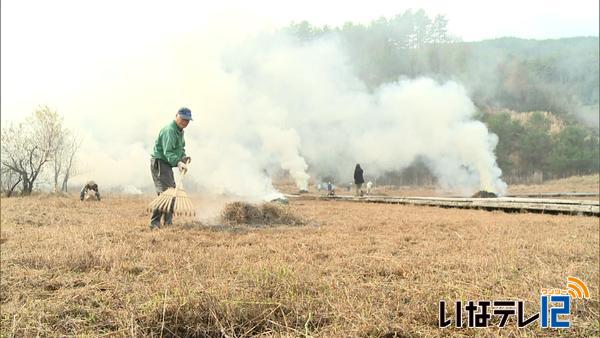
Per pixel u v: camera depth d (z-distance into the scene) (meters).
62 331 2.78
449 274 4.23
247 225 8.03
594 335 2.81
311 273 3.96
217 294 3.11
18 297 3.37
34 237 5.82
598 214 11.25
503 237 6.72
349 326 2.79
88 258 4.46
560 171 49.06
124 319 2.85
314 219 9.43
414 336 2.75
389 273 4.30
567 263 4.85
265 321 2.89
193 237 6.24
